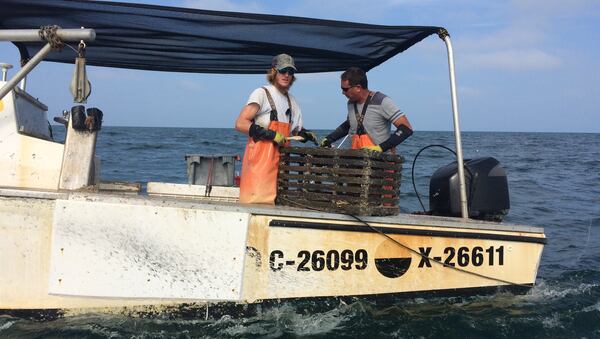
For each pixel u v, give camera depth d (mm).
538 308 5289
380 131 5316
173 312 4340
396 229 4805
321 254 4582
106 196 4148
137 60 6602
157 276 4227
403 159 4934
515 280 5324
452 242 5051
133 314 4281
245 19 4938
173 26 5223
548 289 6004
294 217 4484
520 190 15703
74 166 4496
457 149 5574
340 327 4508
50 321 4199
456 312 4969
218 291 4316
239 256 4352
